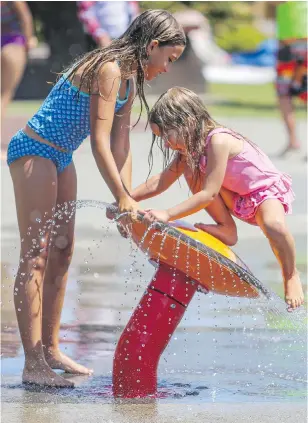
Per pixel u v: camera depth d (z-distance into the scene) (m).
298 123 51.66
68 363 13.84
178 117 12.88
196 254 12.16
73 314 16.97
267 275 19.92
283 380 13.34
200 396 12.52
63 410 11.64
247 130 46.00
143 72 13.00
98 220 25.95
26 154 13.26
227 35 108.69
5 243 22.61
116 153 13.75
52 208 13.35
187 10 69.06
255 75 99.75
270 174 13.54
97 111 12.68
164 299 12.80
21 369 13.80
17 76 32.25
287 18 37.06
